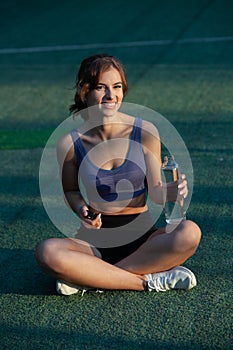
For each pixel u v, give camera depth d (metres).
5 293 3.30
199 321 2.96
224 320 2.96
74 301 3.19
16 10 13.91
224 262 3.50
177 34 10.22
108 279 3.16
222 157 5.06
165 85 7.39
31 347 2.84
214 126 5.85
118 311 3.08
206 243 3.72
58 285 3.18
